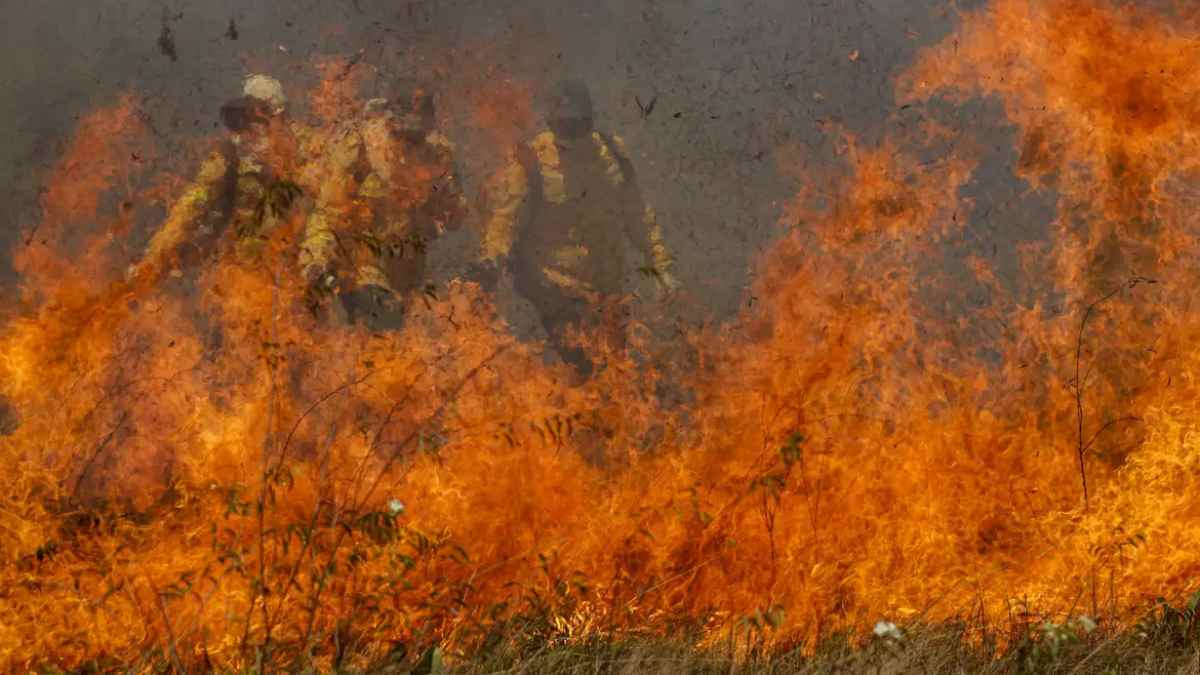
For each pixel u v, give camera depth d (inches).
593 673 498.3
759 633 533.6
